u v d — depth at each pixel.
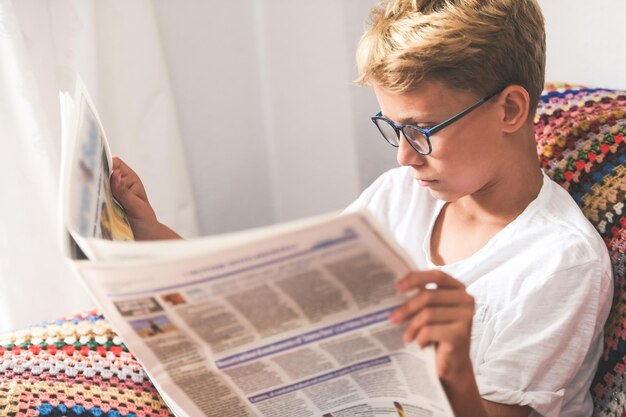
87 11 1.28
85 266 0.58
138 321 0.64
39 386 0.86
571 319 0.84
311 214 1.67
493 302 0.90
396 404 0.73
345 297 0.61
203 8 1.49
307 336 0.65
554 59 1.27
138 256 0.58
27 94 1.25
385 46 0.84
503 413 0.81
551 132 1.05
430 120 0.84
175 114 1.45
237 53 1.54
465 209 0.98
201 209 1.59
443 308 0.60
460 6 0.85
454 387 0.65
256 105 1.58
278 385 0.72
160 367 0.71
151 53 1.39
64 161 0.70
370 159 1.67
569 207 0.92
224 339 0.66
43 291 1.37
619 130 0.98
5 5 1.21
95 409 0.86
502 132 0.88
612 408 0.89
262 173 1.62
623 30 1.13
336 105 1.61
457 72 0.82
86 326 0.96
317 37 1.56
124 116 1.40
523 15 0.87
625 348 0.88
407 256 0.56
